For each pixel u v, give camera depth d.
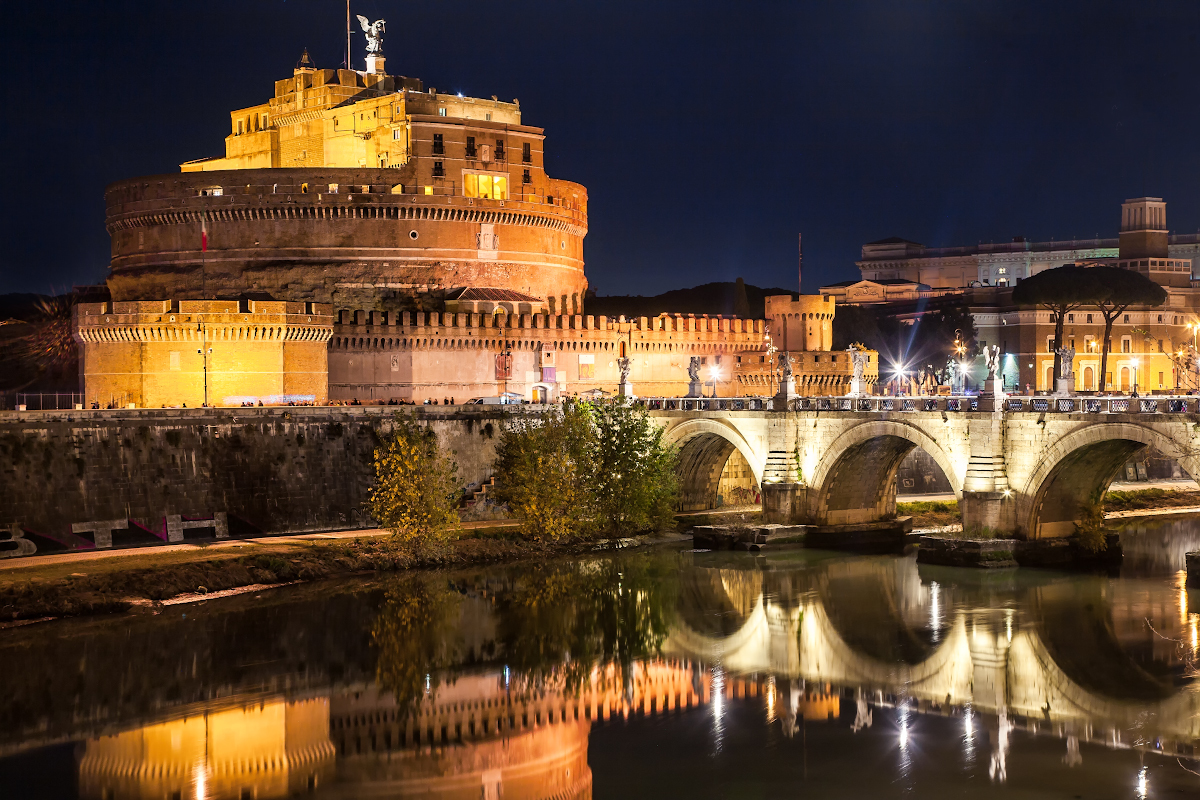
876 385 177.00
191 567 87.94
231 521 100.81
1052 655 71.56
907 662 71.94
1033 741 58.62
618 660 73.81
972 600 84.06
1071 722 61.09
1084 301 174.00
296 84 171.88
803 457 106.81
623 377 127.81
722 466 125.31
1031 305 182.38
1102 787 52.78
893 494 111.94
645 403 121.75
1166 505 127.06
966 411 91.19
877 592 88.19
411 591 90.06
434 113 155.62
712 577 95.12
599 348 156.88
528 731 61.69
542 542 104.81
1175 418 76.50
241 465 102.06
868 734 60.06
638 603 87.25
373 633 78.94
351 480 107.94
